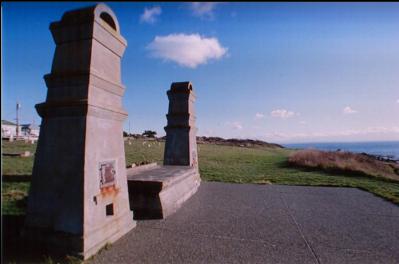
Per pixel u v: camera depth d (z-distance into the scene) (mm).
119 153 5246
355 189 11539
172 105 11086
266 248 4660
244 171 17047
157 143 34656
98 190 4492
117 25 5297
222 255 4301
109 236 4699
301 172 17156
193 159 11258
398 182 14219
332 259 4270
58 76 4520
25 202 5633
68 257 3877
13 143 14258
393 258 4359
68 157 4309
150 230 5449
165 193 6887
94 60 4492
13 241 4281
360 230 5809
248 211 7258
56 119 4469
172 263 3961
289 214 7043
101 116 4684
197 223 6016
